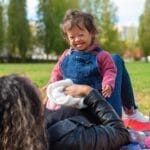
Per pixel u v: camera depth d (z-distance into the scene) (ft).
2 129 9.38
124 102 18.89
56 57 251.60
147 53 268.00
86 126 11.31
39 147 9.54
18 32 235.81
